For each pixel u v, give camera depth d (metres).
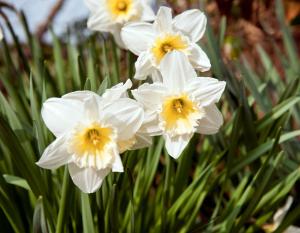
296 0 1.48
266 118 0.72
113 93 0.54
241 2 1.24
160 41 0.59
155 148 0.72
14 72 0.79
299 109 0.82
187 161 0.69
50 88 0.76
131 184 0.58
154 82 0.58
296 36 1.44
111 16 0.72
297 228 0.72
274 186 0.70
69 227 0.64
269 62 0.95
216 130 0.57
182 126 0.56
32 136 0.68
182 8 1.18
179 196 0.69
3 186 0.61
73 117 0.54
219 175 0.70
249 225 0.75
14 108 0.74
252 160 0.69
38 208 0.55
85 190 0.53
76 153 0.53
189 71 0.56
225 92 0.74
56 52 0.82
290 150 0.77
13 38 0.79
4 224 0.65
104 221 0.61
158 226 0.67
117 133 0.53
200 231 0.68
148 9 0.72
